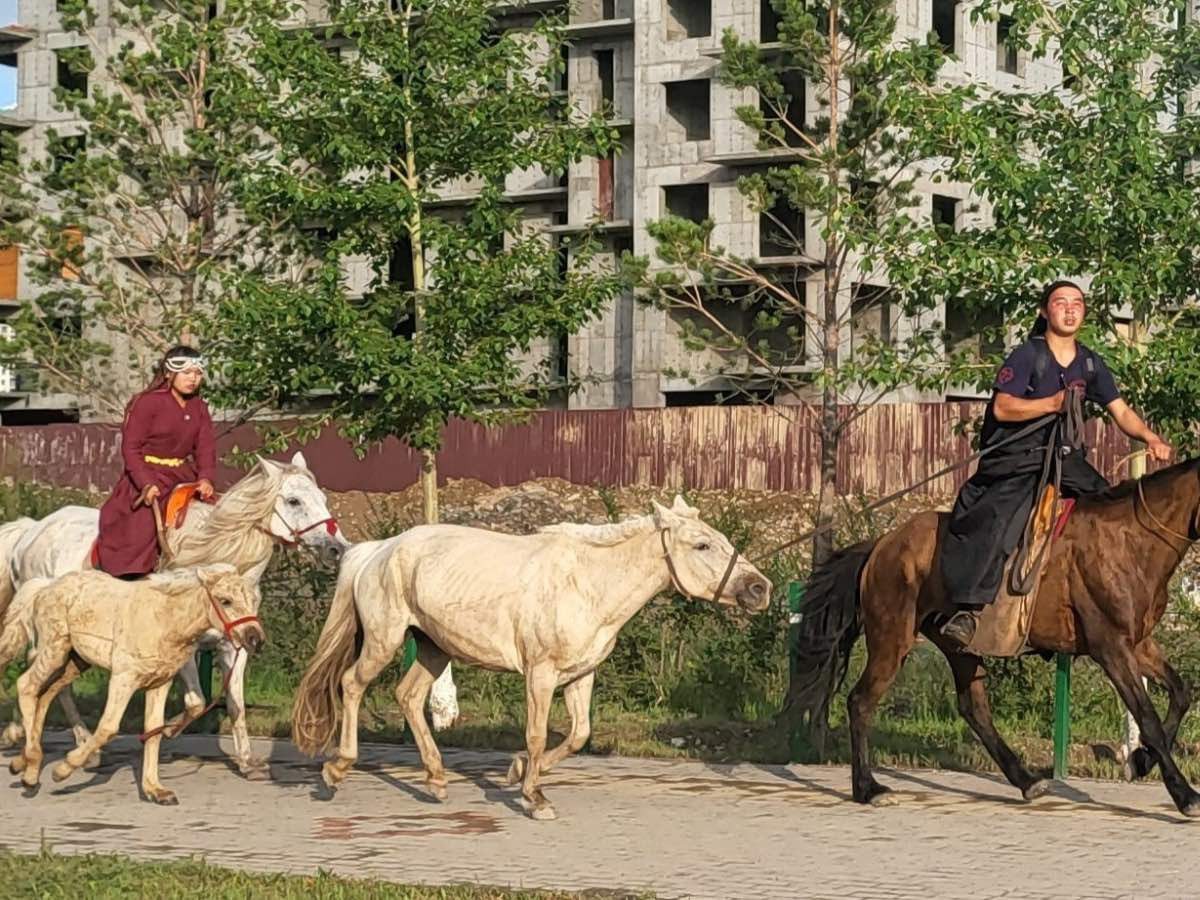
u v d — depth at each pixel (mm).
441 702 15859
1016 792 12383
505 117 17734
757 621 17000
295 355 17625
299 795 12469
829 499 18109
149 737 12164
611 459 46094
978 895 9070
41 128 60000
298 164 18812
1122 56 14453
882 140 17750
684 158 53094
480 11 17562
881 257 15133
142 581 12094
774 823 11203
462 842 10625
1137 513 11242
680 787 12664
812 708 12625
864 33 17750
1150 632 11422
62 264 22719
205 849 10477
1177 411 14070
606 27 54844
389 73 17406
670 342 52875
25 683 12359
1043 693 15438
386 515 23109
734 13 52531
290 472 13070
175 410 13344
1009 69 50156
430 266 17703
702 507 38656
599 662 11500
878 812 11594
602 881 9445
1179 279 14148
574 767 13648
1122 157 14117
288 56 17484
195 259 22297
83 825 11328
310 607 19203
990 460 11586
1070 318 11500
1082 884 9336
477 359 17359
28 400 58625
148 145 22469
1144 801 11969
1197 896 9055
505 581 11516
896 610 12008
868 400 42969
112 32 55469
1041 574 11406
